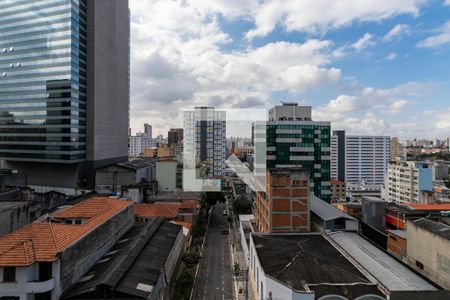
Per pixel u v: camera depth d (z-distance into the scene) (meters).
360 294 35.16
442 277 41.16
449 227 44.69
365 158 199.62
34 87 119.44
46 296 34.12
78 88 118.12
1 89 125.56
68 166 119.56
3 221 49.25
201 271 64.50
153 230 60.06
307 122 108.06
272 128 107.75
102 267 42.28
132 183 115.44
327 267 43.06
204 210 107.31
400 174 138.00
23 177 109.31
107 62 134.88
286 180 65.62
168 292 49.19
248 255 64.06
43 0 117.56
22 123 121.94
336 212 68.56
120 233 56.38
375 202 73.00
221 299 52.44
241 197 110.19
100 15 127.50
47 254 34.56
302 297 34.78
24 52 121.06
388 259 48.16
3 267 32.88
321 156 108.06
